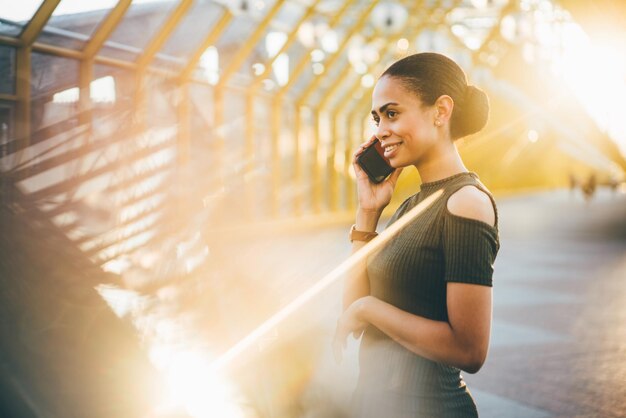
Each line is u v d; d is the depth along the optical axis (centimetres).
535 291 746
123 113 1012
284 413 201
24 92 855
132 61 1051
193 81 1221
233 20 1181
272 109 1540
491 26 2198
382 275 128
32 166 791
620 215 2166
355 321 127
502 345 499
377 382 131
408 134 124
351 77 1731
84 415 282
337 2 1371
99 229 699
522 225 1761
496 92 3003
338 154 1880
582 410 359
